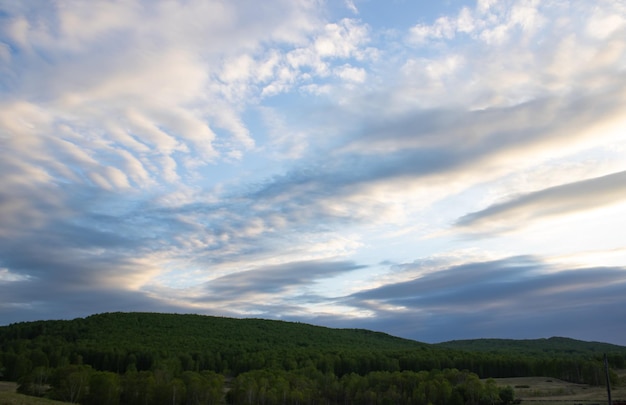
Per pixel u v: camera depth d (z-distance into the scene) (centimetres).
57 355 18350
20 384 13775
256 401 13512
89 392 12950
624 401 12781
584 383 17538
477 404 13325
